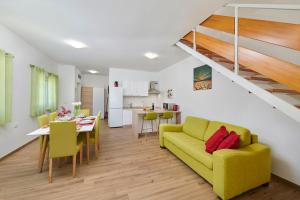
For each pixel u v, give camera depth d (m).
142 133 5.21
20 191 1.99
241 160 1.92
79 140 2.86
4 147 2.99
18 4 2.16
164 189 2.09
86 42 3.64
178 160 3.05
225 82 3.37
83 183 2.20
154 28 2.89
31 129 4.05
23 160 2.93
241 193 1.96
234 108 3.14
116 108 6.36
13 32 3.21
